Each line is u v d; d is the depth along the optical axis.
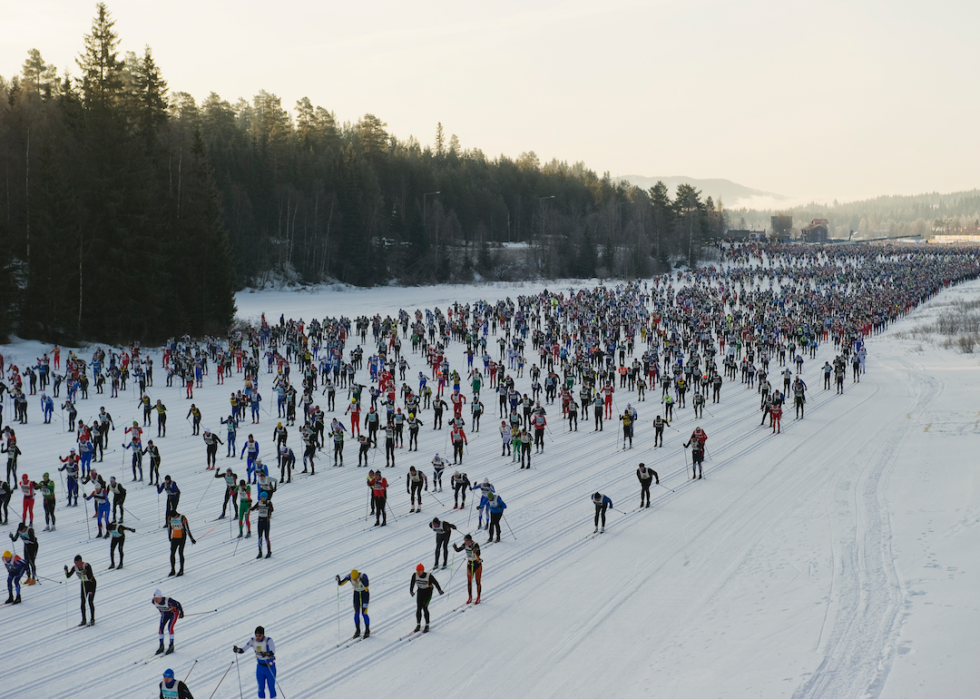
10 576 18.20
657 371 50.34
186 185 71.19
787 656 14.23
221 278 69.81
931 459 28.84
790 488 26.80
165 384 48.69
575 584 18.98
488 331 71.38
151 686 14.44
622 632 16.25
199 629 16.72
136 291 60.94
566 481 28.27
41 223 55.50
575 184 197.12
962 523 20.61
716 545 21.36
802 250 171.00
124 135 62.81
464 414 41.12
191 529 23.22
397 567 20.20
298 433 36.34
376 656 15.47
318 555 21.02
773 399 36.88
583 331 63.47
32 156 65.31
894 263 147.00
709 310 82.56
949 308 94.69
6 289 53.22
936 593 16.19
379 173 150.88
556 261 142.62
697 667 14.34
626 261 147.00
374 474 23.36
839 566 18.73
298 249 117.19
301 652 15.63
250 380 40.47
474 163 193.12
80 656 15.60
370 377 50.03
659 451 32.97
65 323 56.22
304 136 153.25
